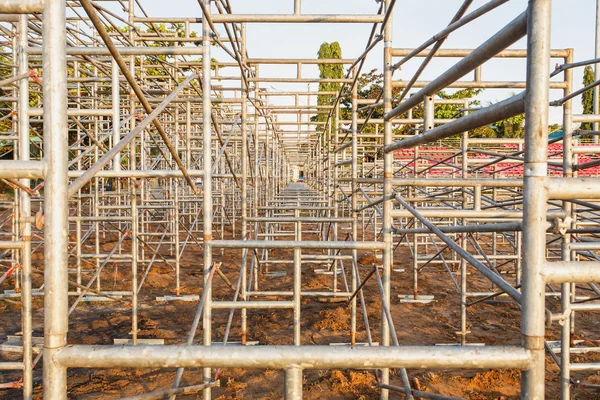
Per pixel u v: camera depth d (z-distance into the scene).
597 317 6.10
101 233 12.32
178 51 3.30
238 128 9.98
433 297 6.86
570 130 3.51
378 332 5.35
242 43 4.94
